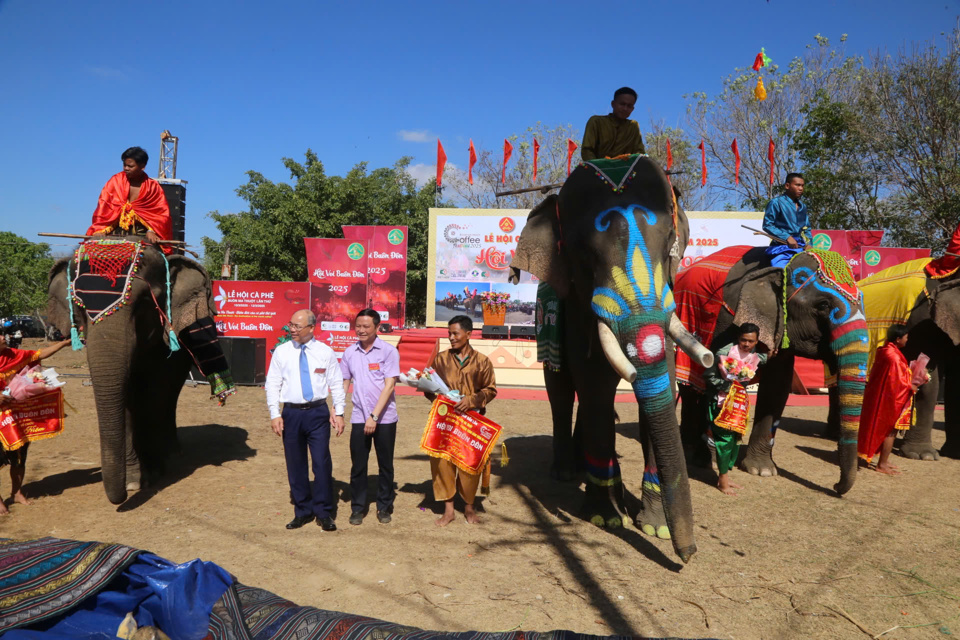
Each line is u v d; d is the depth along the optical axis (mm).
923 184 21312
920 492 6516
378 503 5453
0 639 2988
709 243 17266
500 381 14117
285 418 5219
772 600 4023
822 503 6078
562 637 3152
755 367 6207
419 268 29797
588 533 5164
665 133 30266
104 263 5672
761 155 26031
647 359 3986
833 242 16281
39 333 31234
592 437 5227
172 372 7129
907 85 21891
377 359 5363
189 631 3156
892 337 8078
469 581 4246
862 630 3668
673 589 4156
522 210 18000
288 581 4223
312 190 28766
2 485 6441
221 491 6289
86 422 9391
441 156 15891
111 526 5258
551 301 6617
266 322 15703
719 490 6461
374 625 3201
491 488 6527
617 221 4289
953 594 4141
